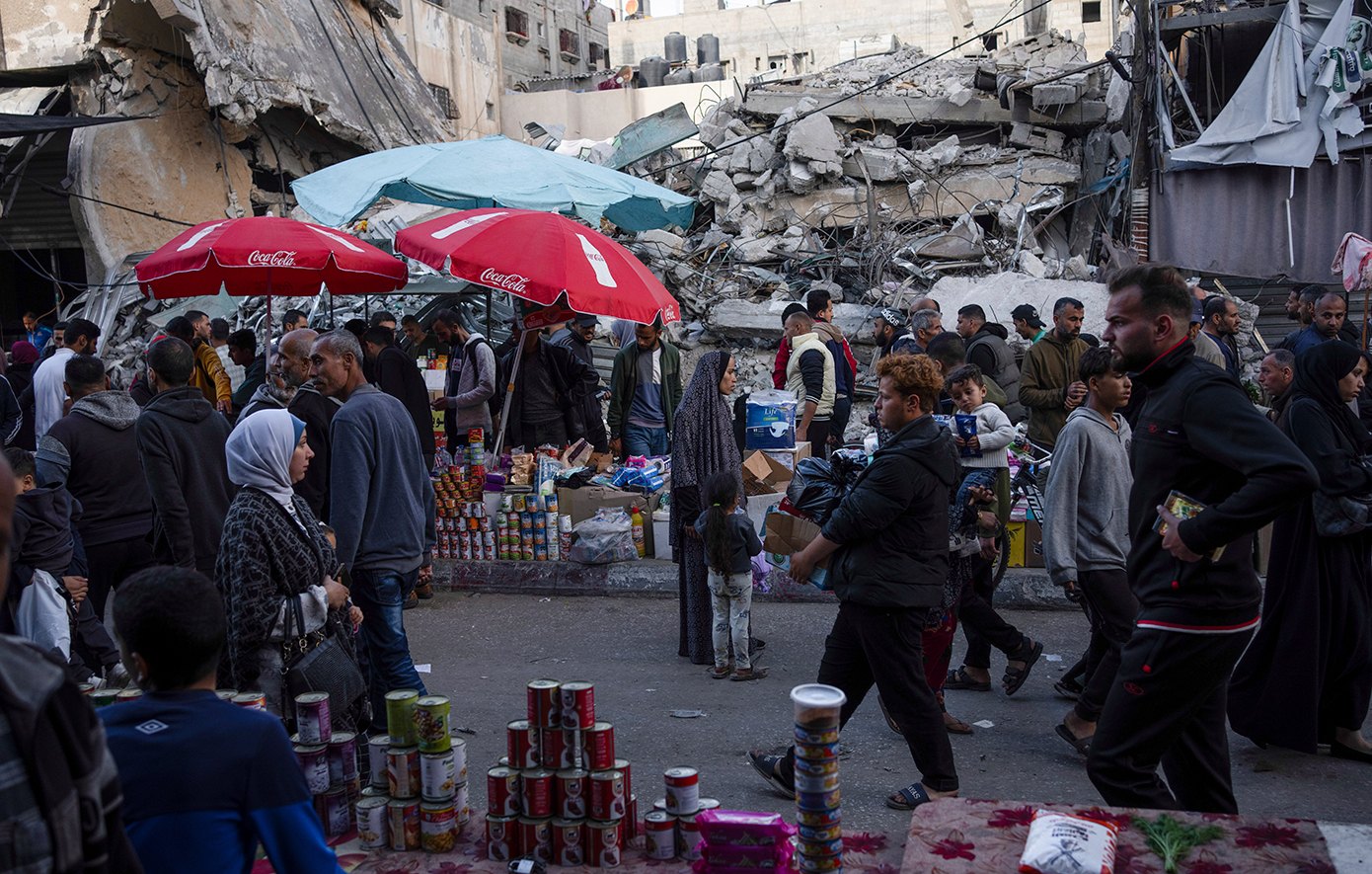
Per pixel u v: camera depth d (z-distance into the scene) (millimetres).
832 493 3994
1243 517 2521
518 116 33438
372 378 7820
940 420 5512
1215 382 2719
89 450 5141
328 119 18953
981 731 4828
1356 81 12164
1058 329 7238
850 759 4520
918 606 3654
